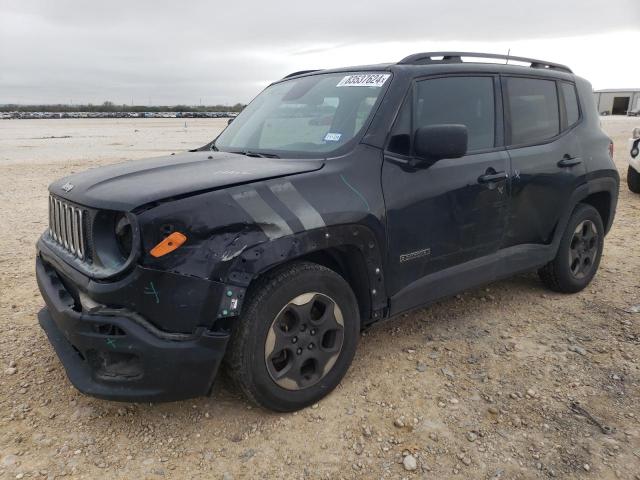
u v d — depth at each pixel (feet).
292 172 9.50
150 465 8.45
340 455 8.72
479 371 11.21
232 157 11.12
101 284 8.36
